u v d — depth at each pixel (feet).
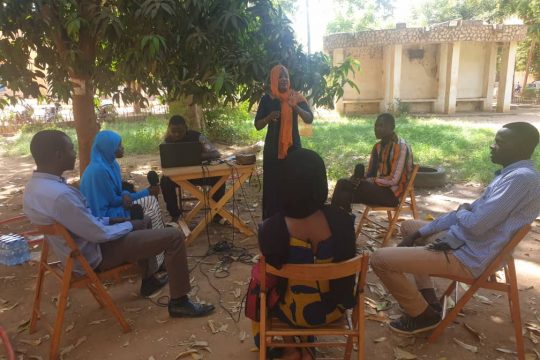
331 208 7.47
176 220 17.06
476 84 65.98
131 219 12.37
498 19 71.51
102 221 11.18
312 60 18.30
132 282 13.16
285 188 7.08
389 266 9.46
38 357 9.88
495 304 11.49
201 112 37.78
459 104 66.54
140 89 19.40
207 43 15.72
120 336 10.50
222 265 14.12
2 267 14.42
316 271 7.09
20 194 23.73
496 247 8.79
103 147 12.99
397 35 57.98
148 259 11.98
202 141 16.52
